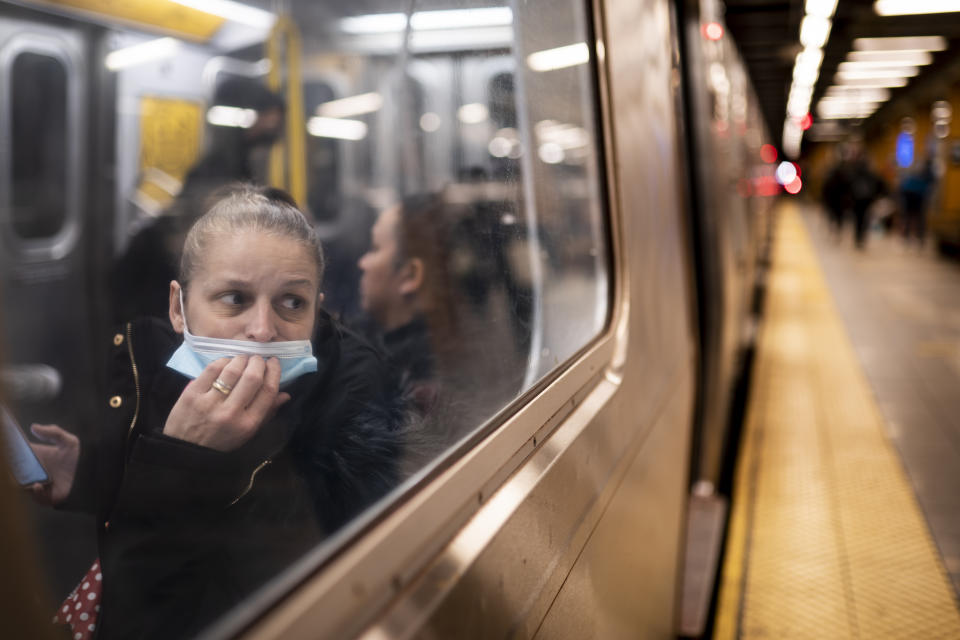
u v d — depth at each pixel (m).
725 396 3.97
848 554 3.13
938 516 3.49
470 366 1.10
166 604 0.64
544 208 1.29
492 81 1.19
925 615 2.68
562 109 1.38
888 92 19.00
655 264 1.97
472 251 1.21
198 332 0.73
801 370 6.35
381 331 1.20
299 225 0.79
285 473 0.71
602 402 1.30
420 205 1.28
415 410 0.89
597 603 1.17
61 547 0.69
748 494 3.76
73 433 0.72
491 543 0.76
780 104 20.44
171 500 0.66
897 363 6.48
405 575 0.62
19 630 0.36
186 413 0.69
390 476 0.76
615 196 1.58
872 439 4.59
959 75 14.32
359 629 0.54
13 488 0.36
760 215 13.23
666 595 2.00
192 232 0.75
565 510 1.02
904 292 10.37
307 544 0.69
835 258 15.07
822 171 41.28
